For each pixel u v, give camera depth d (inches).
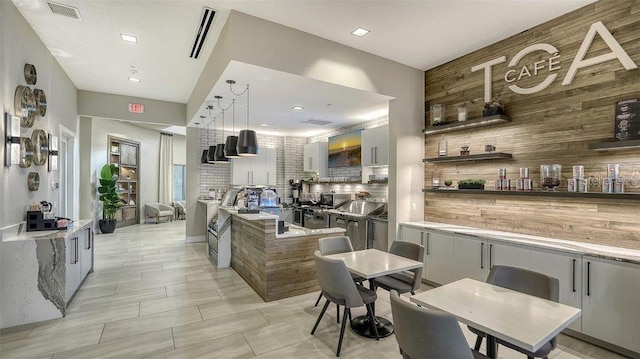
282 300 138.4
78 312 125.2
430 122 180.1
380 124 231.5
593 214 118.1
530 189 132.9
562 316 64.4
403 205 176.1
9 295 112.9
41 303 117.0
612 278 98.0
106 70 188.1
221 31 136.9
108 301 136.6
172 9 122.3
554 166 125.0
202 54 164.4
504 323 61.2
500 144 149.1
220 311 126.7
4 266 112.3
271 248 138.0
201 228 270.7
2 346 100.0
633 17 109.0
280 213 190.2
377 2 117.0
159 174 412.5
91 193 301.7
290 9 121.6
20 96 124.1
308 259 147.3
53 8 122.3
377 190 236.8
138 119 246.1
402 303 62.3
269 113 216.8
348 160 257.8
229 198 224.2
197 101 206.4
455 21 130.9
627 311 94.7
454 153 170.1
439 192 167.2
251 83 147.8
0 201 111.7
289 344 101.8
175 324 115.3
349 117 231.1
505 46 147.0
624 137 107.3
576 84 123.6
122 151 353.7
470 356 57.2
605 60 114.9
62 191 208.4
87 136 292.2
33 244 116.3
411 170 179.2
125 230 328.2
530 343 53.7
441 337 57.5
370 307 105.8
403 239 173.5
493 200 151.0
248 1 116.4
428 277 159.2
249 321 117.7
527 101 139.2
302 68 137.9
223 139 299.0
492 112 144.3
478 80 158.2
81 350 98.0
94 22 132.5
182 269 186.4
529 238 127.9
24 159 128.8
